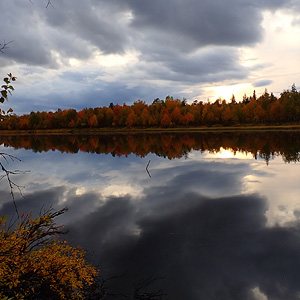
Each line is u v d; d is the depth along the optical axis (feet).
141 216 33.37
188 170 65.10
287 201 37.99
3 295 13.97
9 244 14.60
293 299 17.28
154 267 21.06
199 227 29.32
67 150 129.70
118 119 422.00
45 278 14.82
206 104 428.56
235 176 56.08
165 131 335.88
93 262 21.70
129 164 78.33
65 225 30.50
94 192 46.44
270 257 22.53
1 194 46.03
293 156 80.53
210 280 19.40
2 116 10.64
